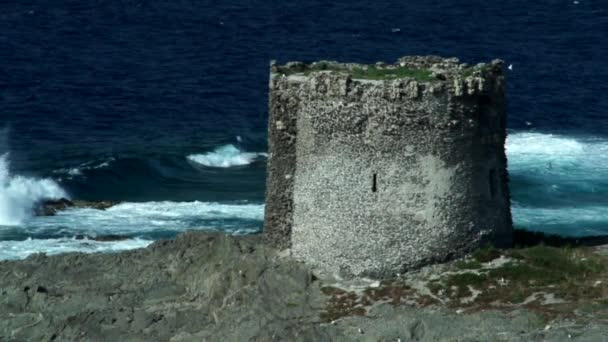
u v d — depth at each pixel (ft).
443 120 237.45
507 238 247.09
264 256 249.34
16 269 262.88
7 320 244.42
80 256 268.00
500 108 245.65
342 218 240.73
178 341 233.76
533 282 236.22
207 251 257.55
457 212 239.71
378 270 239.71
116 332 238.07
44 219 390.01
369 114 237.86
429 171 237.86
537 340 218.79
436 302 233.76
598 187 424.46
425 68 253.03
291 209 250.57
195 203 413.18
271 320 231.91
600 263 241.55
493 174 244.22
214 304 242.37
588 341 216.33
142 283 252.62
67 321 241.14
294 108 248.32
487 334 222.48
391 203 238.48
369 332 226.38
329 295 238.07
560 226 376.48
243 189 440.04
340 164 240.32
